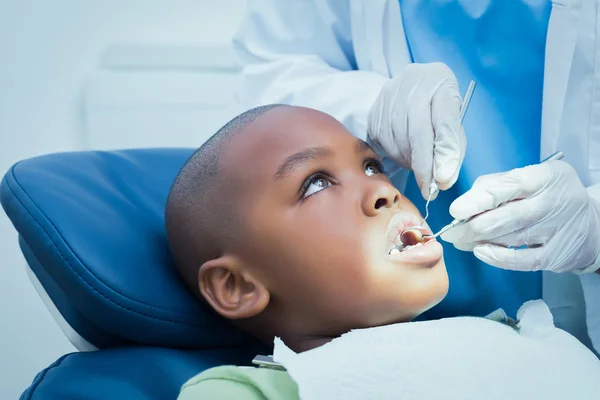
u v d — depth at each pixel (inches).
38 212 41.0
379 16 50.7
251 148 39.4
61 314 45.1
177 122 85.4
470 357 33.4
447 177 40.3
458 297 45.6
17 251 82.9
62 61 88.2
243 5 91.0
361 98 48.5
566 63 46.7
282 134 39.3
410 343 34.2
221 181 39.5
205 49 86.8
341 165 38.8
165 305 41.6
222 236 39.2
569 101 47.9
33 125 87.7
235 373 34.2
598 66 46.9
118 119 85.4
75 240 40.5
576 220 40.7
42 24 87.6
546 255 40.4
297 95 51.7
